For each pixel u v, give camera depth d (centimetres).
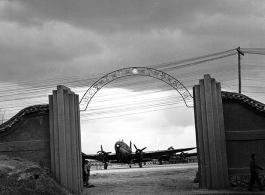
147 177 3416
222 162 2283
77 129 2405
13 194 1917
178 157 7425
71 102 2362
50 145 2336
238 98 2342
